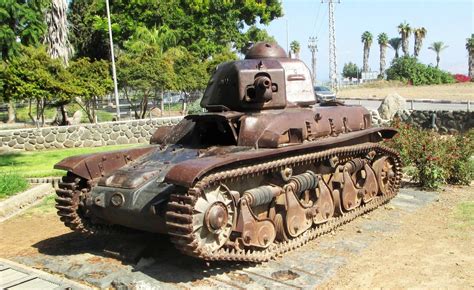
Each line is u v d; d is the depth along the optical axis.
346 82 68.50
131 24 34.34
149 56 26.36
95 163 7.91
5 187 12.05
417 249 7.80
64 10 27.53
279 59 9.54
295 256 7.64
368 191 10.42
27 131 20.53
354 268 7.11
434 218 9.52
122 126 22.38
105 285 6.67
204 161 6.54
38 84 20.31
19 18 16.19
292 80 9.38
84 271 7.17
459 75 60.88
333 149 9.16
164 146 8.77
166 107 36.00
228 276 6.84
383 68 77.00
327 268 7.08
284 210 8.06
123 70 25.36
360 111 10.59
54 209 11.11
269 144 7.66
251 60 8.86
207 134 8.54
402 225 9.17
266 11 40.91
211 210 6.61
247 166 7.20
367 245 8.10
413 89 48.53
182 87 27.95
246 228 7.22
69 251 8.16
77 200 7.87
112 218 7.52
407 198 11.23
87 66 23.94
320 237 8.63
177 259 7.50
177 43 35.72
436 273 6.81
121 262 7.53
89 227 8.04
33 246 8.55
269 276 6.84
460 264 7.10
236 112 8.20
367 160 10.69
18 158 18.08
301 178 8.42
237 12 38.97
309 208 8.62
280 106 8.71
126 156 8.31
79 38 36.16
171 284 6.57
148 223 7.04
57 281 6.77
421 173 12.03
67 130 21.25
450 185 12.49
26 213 10.85
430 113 20.81
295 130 8.13
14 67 19.64
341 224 9.27
